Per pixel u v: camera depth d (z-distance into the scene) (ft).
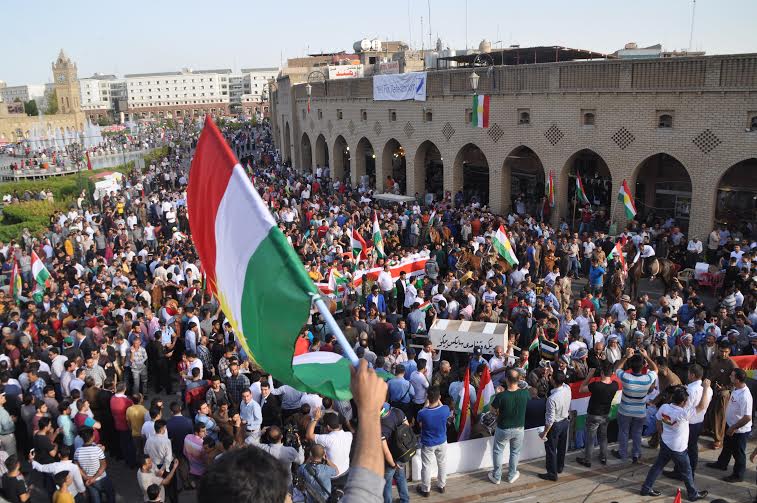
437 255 69.72
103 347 43.62
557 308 49.67
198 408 33.86
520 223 77.30
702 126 69.92
